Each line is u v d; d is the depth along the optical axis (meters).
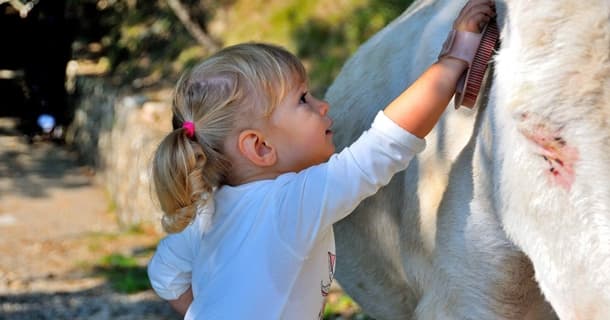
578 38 1.68
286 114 2.23
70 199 10.67
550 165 1.75
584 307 1.75
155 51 12.33
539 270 1.87
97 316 6.18
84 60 13.73
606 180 1.66
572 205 1.72
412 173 2.44
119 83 11.95
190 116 2.27
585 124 1.67
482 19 2.17
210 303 2.20
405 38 2.80
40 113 13.69
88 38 14.23
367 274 2.97
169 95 10.71
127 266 7.46
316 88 8.26
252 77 2.22
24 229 9.20
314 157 2.27
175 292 2.48
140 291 6.69
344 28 8.96
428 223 2.37
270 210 2.19
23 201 10.45
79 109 13.05
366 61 3.03
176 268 2.45
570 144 1.70
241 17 10.70
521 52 1.76
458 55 2.15
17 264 7.68
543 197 1.78
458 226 2.24
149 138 9.08
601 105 1.66
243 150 2.24
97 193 10.98
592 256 1.70
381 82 2.84
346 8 9.22
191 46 11.55
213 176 2.28
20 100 14.30
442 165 2.30
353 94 3.00
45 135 13.65
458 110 2.27
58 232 9.13
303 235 2.17
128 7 13.83
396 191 2.58
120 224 9.66
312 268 2.24
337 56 8.66
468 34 2.16
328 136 2.29
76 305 6.44
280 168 2.27
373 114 2.84
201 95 2.25
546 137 1.72
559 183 1.74
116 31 13.64
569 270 1.76
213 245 2.28
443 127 2.31
